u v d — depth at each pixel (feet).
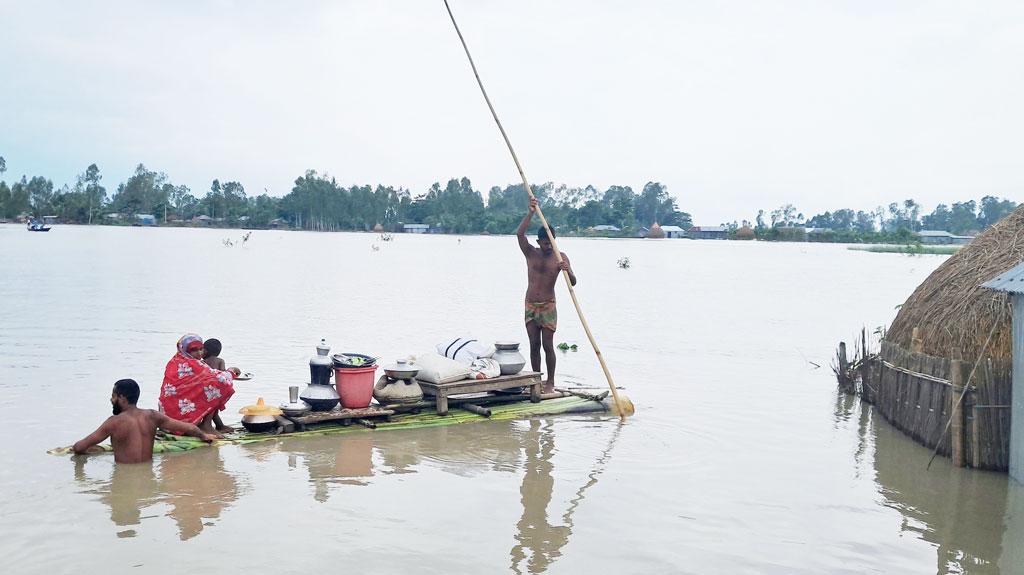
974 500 21.86
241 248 209.56
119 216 546.26
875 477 23.82
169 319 56.95
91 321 54.75
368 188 587.27
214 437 25.99
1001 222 29.63
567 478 23.09
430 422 28.99
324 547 17.65
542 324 33.14
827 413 32.53
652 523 19.71
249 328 53.57
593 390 34.19
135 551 17.17
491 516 19.89
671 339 54.39
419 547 17.81
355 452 25.32
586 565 17.12
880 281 123.95
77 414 29.22
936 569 17.39
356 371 28.68
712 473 23.91
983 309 25.53
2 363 38.96
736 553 18.03
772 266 174.19
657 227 536.83
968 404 24.91
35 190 557.74
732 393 36.35
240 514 19.54
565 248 297.33
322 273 116.78
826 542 18.80
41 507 19.70
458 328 55.42
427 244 310.04
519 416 30.48
